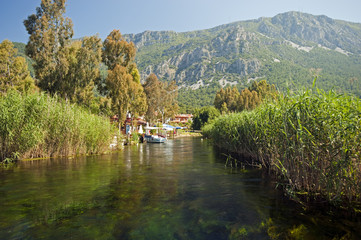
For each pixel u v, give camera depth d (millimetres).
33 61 33281
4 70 38250
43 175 9328
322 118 5348
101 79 37125
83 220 4773
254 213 5117
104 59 40094
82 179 8625
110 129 19328
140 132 41281
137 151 20516
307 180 5977
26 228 4398
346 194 5398
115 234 4168
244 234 4137
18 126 12289
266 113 8680
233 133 14523
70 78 32469
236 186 7523
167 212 5242
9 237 4043
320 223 4484
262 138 9711
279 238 3955
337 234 4043
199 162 13188
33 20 32375
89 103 35969
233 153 16750
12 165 11625
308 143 5762
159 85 62938
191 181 8312
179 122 95438
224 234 4152
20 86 37875
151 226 4500
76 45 36062
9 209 5395
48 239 3977
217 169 10750
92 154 17047
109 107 33656
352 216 4719
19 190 7039
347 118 4977
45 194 6629
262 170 10281
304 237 3967
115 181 8336
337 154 5137
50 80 31828
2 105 11984
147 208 5496
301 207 5355
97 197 6352
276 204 5676
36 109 13188
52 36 32656
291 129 6449
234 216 4973
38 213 5156
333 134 5191
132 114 42312
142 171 10320
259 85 87000
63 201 5996
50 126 14141
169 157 15711
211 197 6340
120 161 13602
